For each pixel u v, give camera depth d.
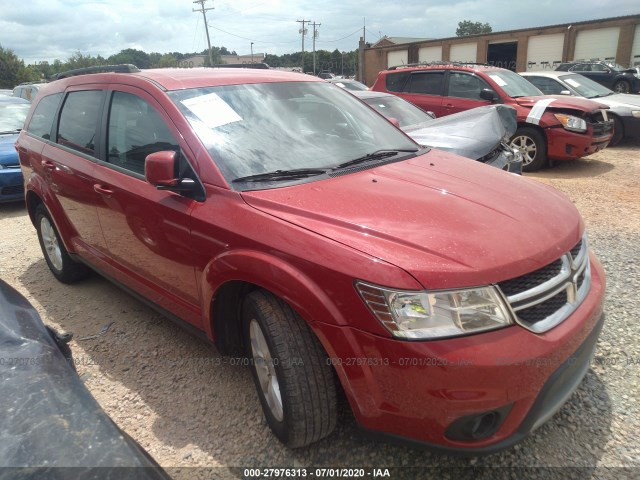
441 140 5.14
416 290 1.96
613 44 31.12
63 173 3.94
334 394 2.32
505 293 2.04
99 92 3.74
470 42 37.44
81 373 3.27
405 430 2.05
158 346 3.57
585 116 8.33
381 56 42.31
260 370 2.58
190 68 3.75
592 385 2.88
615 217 5.94
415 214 2.34
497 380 1.93
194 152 2.81
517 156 5.66
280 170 2.80
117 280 3.73
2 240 6.23
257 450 2.55
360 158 3.09
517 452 2.44
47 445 1.41
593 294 2.45
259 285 2.35
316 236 2.21
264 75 3.58
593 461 2.37
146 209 3.03
